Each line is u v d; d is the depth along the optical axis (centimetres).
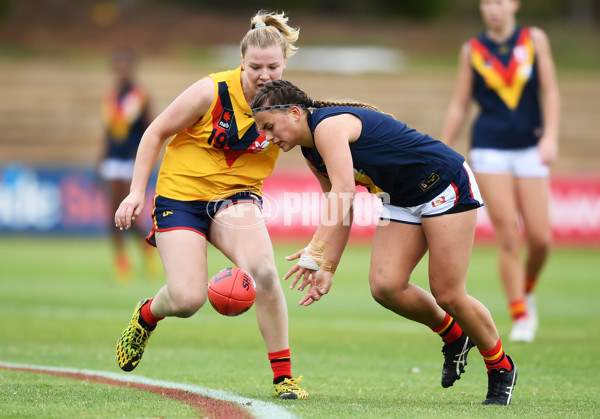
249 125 1767
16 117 10812
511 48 2908
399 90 11938
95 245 7019
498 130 2880
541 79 2888
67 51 12862
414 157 1634
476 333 1695
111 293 4162
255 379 1997
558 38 14638
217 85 1752
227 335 2941
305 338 2891
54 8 13938
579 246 7088
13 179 7344
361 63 13288
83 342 2666
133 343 1820
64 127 10750
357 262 6166
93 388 1795
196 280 1709
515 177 2917
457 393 1859
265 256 1733
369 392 1845
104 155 4762
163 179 1803
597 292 4562
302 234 7181
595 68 13450
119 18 14062
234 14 15662
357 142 1628
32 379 1906
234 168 1797
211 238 1808
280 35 1748
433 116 11338
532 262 2952
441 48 14338
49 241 7288
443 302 1681
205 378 1997
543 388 1916
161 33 13825
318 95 11669
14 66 11981
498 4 2903
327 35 14550
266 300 1727
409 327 3219
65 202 7369
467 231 1659
